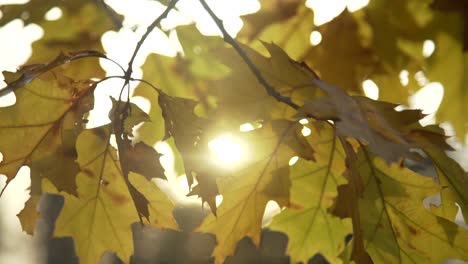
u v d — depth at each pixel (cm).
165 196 126
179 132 118
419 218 129
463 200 128
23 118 120
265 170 126
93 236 128
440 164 129
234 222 127
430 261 128
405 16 149
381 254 128
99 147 125
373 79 149
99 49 149
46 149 121
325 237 138
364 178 129
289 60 125
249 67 122
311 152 124
